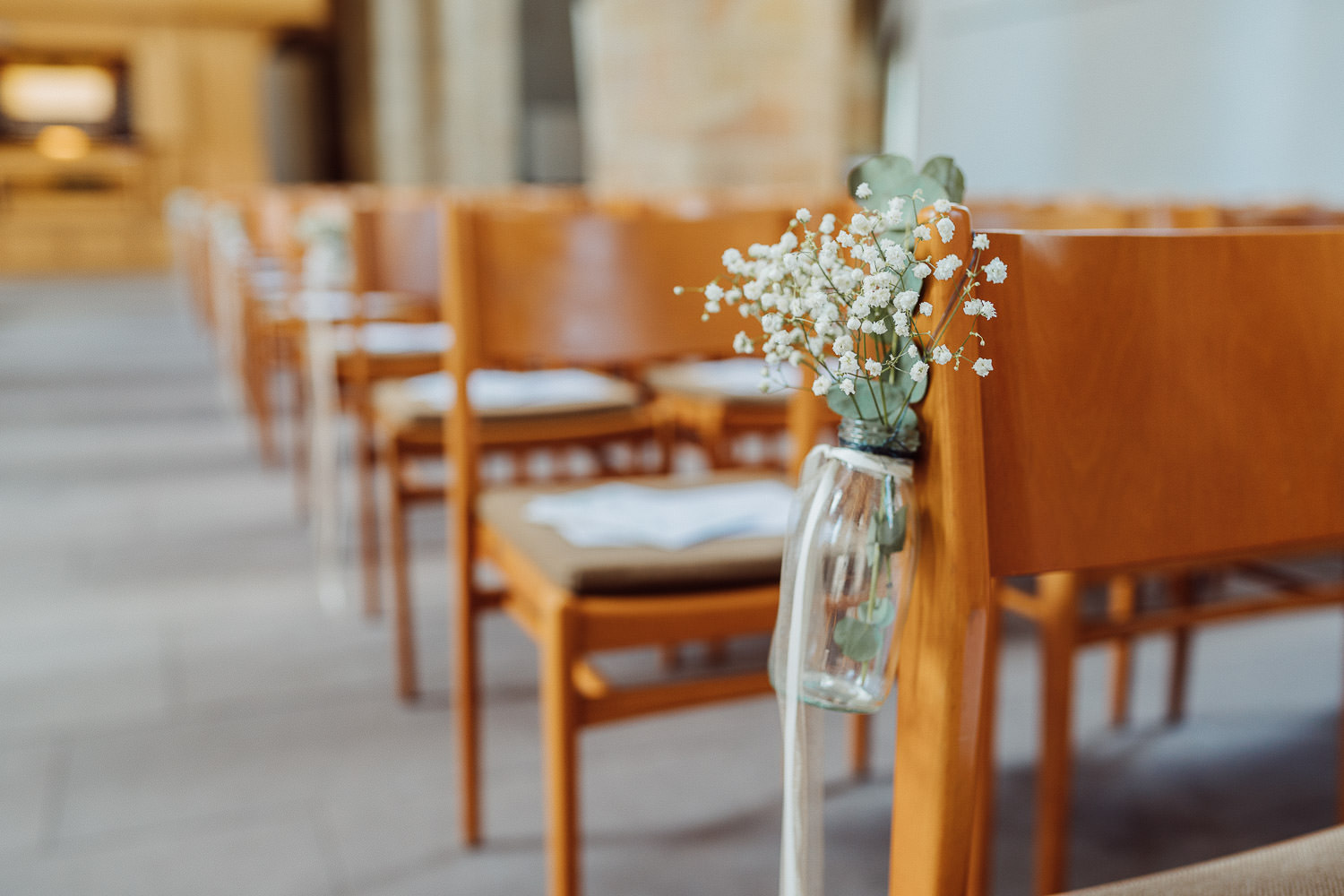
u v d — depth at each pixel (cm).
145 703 223
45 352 693
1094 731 216
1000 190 606
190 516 352
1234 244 88
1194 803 191
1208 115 483
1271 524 89
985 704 153
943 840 77
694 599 135
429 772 198
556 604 132
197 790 191
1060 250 82
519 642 255
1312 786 196
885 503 75
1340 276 92
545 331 167
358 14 1447
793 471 173
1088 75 541
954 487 75
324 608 275
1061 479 81
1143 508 84
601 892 163
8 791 189
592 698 135
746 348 81
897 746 81
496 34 1284
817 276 76
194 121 1480
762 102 518
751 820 183
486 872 168
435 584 292
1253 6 461
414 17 1327
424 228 269
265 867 169
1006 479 80
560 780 135
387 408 223
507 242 164
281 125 1633
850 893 163
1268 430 88
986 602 76
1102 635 156
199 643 254
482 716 220
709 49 511
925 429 77
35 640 255
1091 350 82
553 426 223
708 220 178
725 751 206
